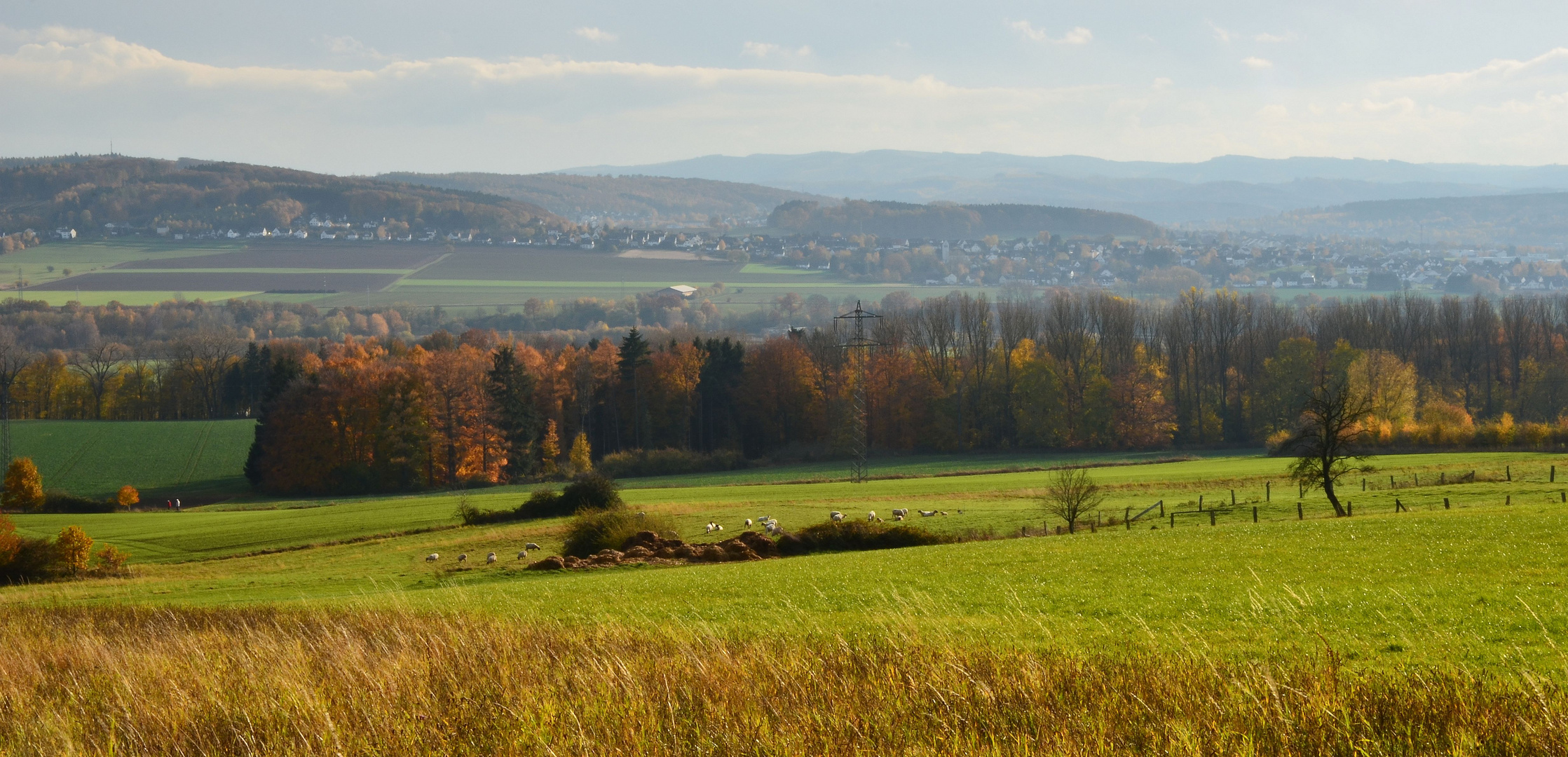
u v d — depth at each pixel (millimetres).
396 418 102688
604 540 49062
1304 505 53750
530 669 15461
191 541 60500
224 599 37500
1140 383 117125
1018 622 21688
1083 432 116188
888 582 30641
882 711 12125
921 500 67812
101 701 15484
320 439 102938
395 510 71188
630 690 13195
